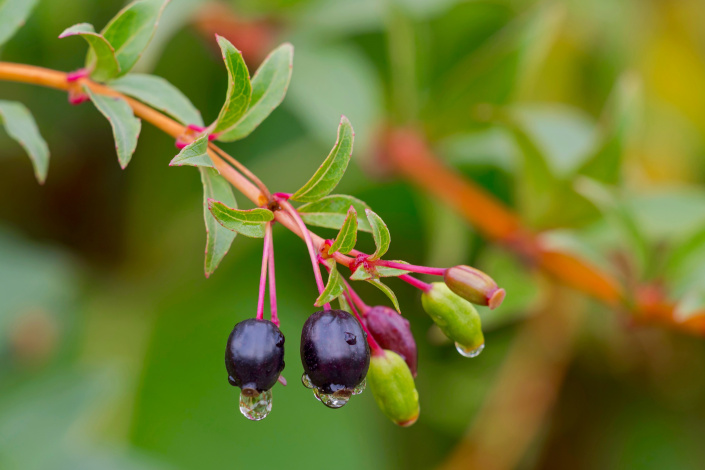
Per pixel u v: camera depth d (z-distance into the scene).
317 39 0.52
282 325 0.54
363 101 0.51
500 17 0.56
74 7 0.53
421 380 0.56
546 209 0.47
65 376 0.52
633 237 0.45
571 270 0.46
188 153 0.38
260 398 0.38
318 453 0.53
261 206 0.38
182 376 0.54
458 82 0.51
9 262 0.55
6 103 0.41
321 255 0.38
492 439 0.56
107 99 0.40
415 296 0.56
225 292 0.56
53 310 0.55
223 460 0.52
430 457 0.56
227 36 0.52
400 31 0.50
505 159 0.54
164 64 0.55
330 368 0.37
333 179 0.38
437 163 0.51
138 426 0.52
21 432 0.49
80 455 0.49
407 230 0.56
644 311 0.46
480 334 0.39
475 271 0.38
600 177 0.46
